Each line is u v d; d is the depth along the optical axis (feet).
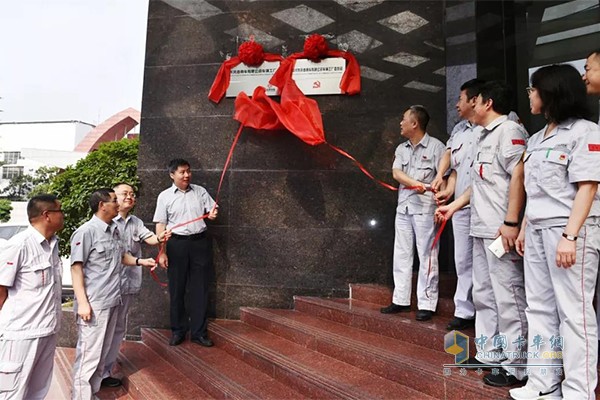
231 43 14.08
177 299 11.51
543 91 5.92
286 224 13.29
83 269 9.15
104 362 9.53
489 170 6.97
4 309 7.82
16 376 7.63
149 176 13.91
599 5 11.08
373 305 11.45
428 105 13.05
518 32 12.29
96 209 9.46
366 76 13.37
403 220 10.36
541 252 5.96
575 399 5.43
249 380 8.90
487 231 6.90
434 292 9.61
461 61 12.53
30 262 7.89
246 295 13.23
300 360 9.05
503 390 6.32
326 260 13.03
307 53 13.34
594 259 5.62
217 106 13.91
